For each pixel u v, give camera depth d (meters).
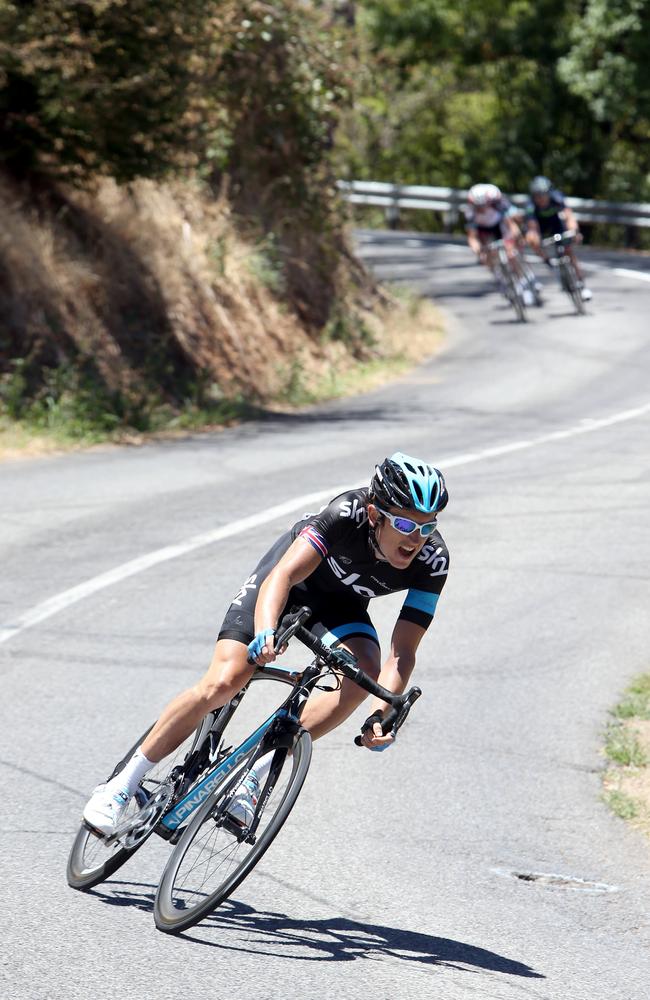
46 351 42.72
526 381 53.88
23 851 14.05
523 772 17.64
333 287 63.38
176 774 13.51
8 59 40.34
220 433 43.00
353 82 61.50
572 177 130.00
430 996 11.50
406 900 13.70
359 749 18.25
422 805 16.41
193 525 29.16
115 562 26.17
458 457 37.62
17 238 43.59
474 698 20.23
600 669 21.56
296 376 51.34
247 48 54.25
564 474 35.16
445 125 156.88
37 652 20.94
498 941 12.87
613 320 68.31
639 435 41.03
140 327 47.19
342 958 12.17
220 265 53.38
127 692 19.38
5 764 16.55
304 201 62.56
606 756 18.34
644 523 30.14
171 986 11.27
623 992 11.93
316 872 14.23
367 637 13.62
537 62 125.31
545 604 24.62
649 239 134.38
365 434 42.50
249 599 13.38
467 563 27.06
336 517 12.84
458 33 123.94
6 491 32.31
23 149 45.66
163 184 54.03
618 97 108.88
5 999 10.74
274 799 13.67
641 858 15.38
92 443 39.59
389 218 123.38
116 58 42.03
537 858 15.14
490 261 70.00
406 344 63.59
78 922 12.45
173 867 12.65
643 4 103.94
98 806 13.12
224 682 12.94
